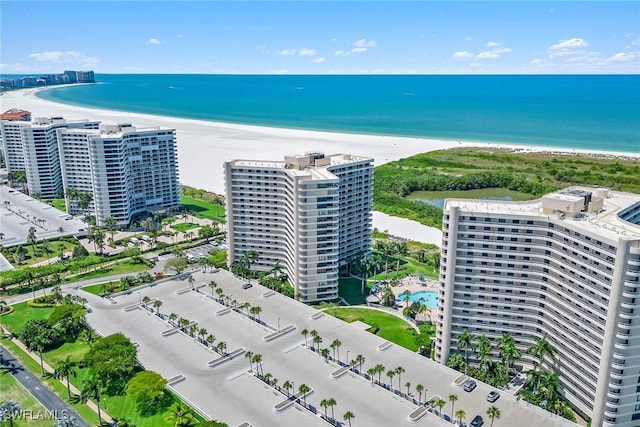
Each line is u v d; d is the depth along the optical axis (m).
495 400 148.88
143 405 150.00
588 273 140.50
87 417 146.88
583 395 146.12
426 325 193.50
